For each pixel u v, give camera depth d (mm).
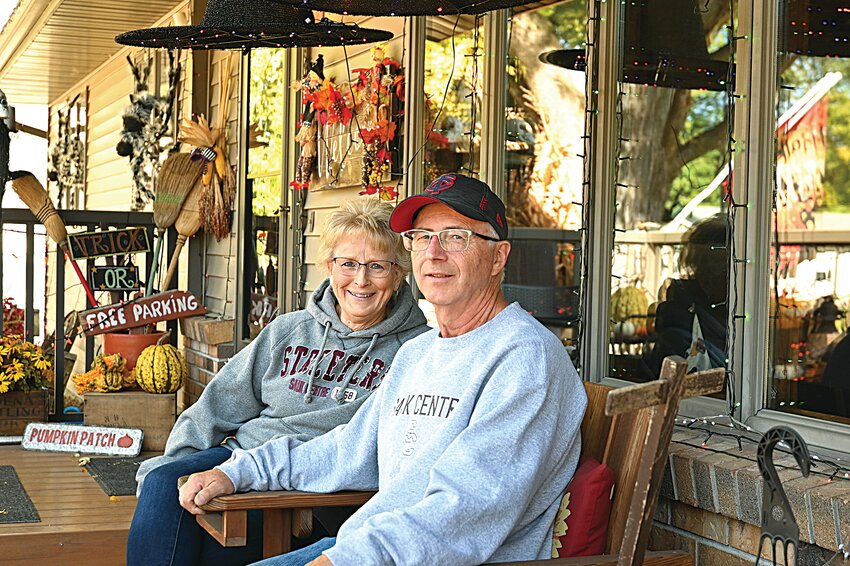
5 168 6305
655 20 3359
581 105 4398
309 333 3430
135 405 5547
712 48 3160
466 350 2545
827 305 2795
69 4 8445
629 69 3428
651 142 3344
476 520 2209
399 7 3213
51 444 5383
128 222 6801
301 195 6012
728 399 2828
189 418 3420
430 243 2602
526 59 4285
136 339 5992
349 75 5246
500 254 2646
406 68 4785
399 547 2146
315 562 2145
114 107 11227
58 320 6438
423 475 2396
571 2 4273
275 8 3641
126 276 6613
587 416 2641
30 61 11625
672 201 3238
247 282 6770
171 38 3803
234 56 7156
